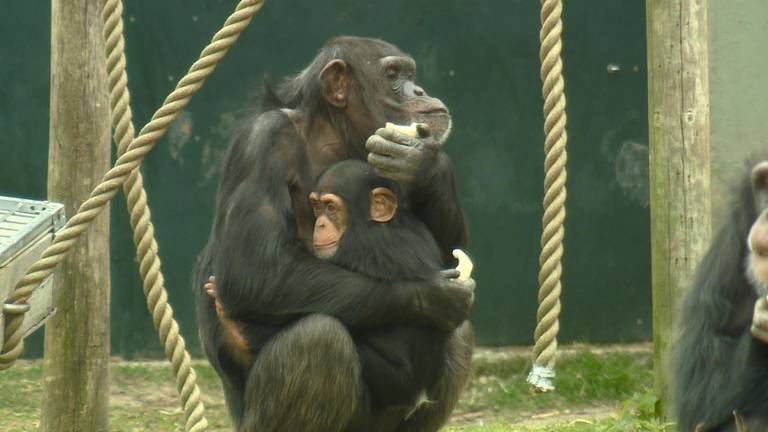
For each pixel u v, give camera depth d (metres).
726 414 8.88
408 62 10.55
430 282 9.48
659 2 13.07
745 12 17.27
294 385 9.30
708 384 8.99
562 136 8.09
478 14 17.91
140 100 17.72
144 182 17.89
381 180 9.75
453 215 10.23
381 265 9.44
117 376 16.95
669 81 13.05
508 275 18.22
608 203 18.25
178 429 14.49
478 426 14.37
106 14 9.39
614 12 18.03
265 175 9.66
